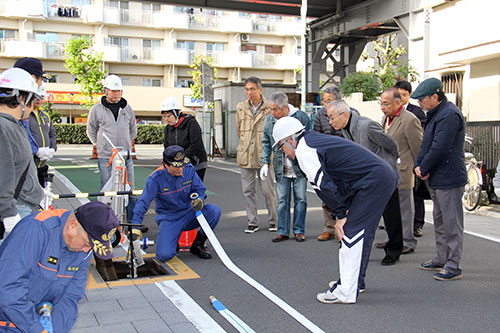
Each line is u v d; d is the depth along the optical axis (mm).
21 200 3393
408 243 6016
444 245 5211
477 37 12797
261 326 3797
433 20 14750
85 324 3756
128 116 7055
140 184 12289
